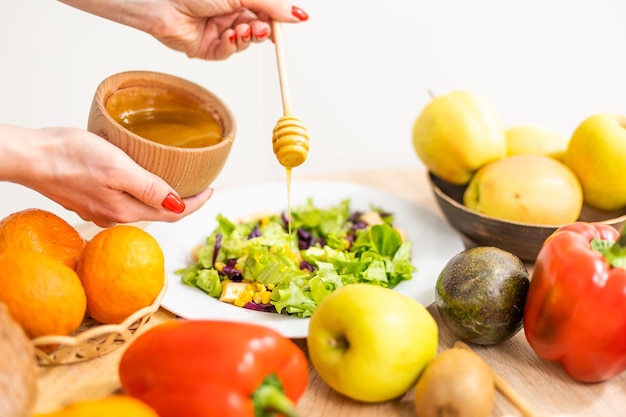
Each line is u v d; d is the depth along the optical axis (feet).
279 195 2.72
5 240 1.88
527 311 1.93
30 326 1.71
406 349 1.73
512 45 3.84
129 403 1.46
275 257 2.22
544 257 1.88
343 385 1.77
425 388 1.68
